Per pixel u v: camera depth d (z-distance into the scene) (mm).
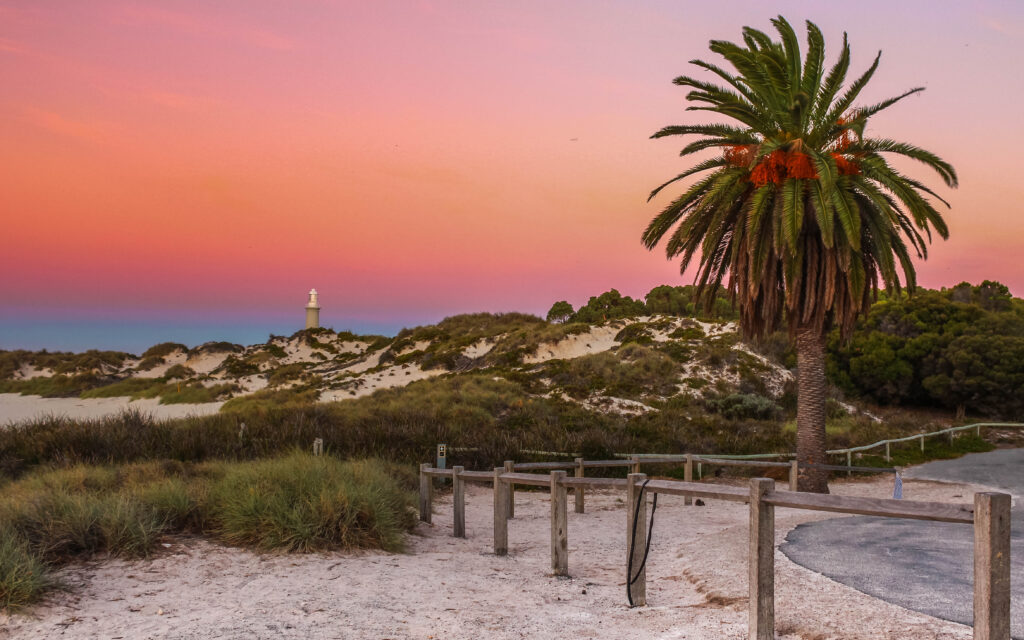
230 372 54281
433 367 44812
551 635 5445
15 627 5297
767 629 4809
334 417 22031
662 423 26672
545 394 33438
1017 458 24000
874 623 5184
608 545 10156
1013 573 6625
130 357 67000
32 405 47750
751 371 36312
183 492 9188
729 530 10273
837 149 16734
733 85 17672
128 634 5242
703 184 17453
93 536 7559
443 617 5902
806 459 17531
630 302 64125
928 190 17391
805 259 17000
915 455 24703
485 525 11781
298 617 5766
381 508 9195
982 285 51625
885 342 40688
